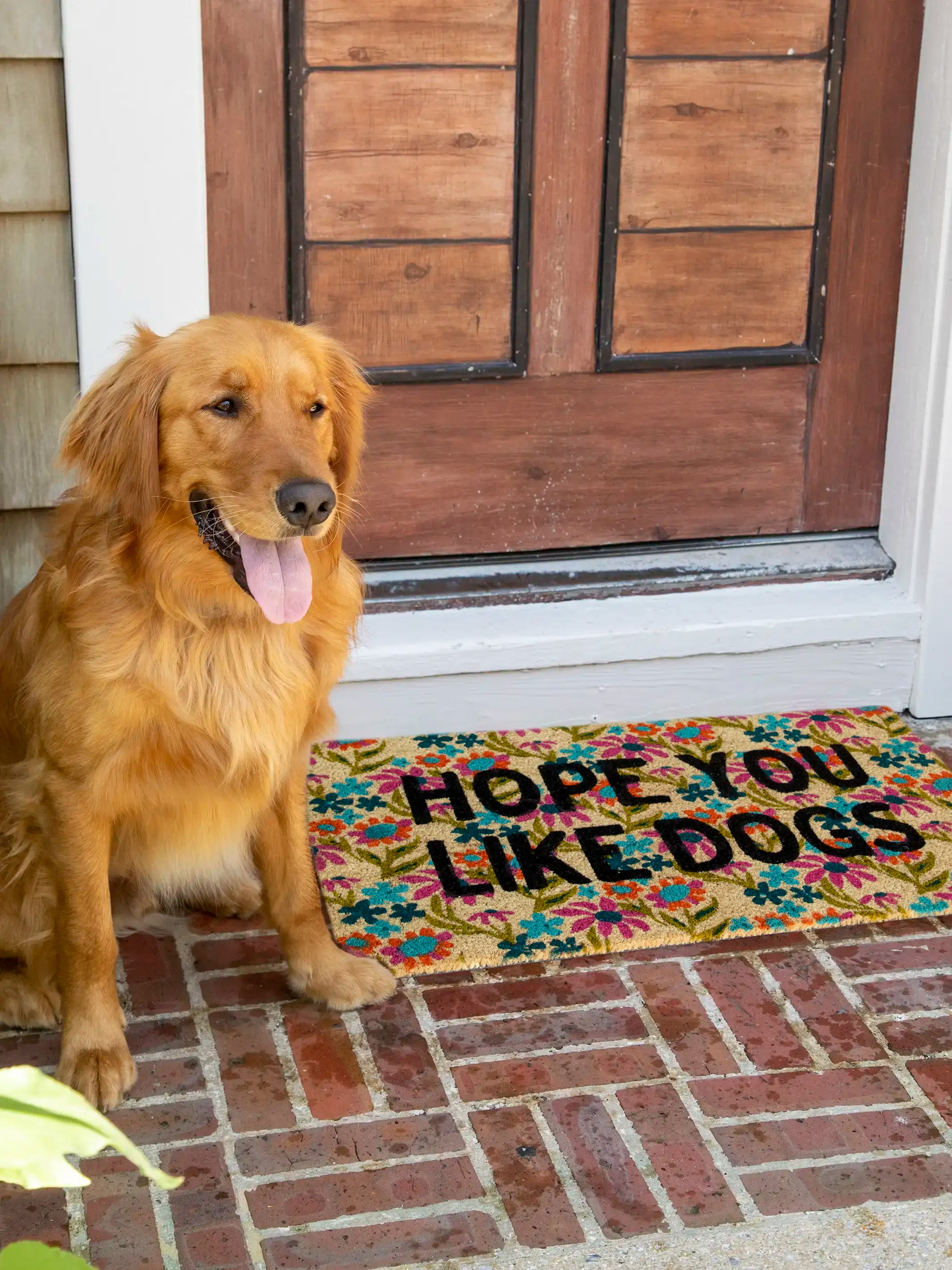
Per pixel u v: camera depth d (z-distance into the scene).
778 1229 2.10
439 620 3.61
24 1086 0.71
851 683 3.83
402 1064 2.49
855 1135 2.31
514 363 3.58
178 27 2.86
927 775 3.50
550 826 3.23
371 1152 2.26
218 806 2.47
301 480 2.10
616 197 3.48
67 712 2.30
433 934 2.83
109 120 2.89
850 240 3.66
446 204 3.42
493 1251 2.05
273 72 3.21
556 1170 2.23
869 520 3.92
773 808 3.32
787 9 3.43
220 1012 2.63
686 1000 2.67
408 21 3.25
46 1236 2.07
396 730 3.63
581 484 3.75
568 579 3.74
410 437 3.60
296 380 2.22
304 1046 2.53
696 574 3.79
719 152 3.51
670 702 3.75
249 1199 2.15
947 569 3.71
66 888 2.36
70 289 3.03
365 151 3.33
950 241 3.48
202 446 2.19
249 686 2.38
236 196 3.29
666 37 3.38
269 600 2.19
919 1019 2.63
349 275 3.43
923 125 3.54
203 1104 2.37
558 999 2.67
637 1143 2.29
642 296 3.60
